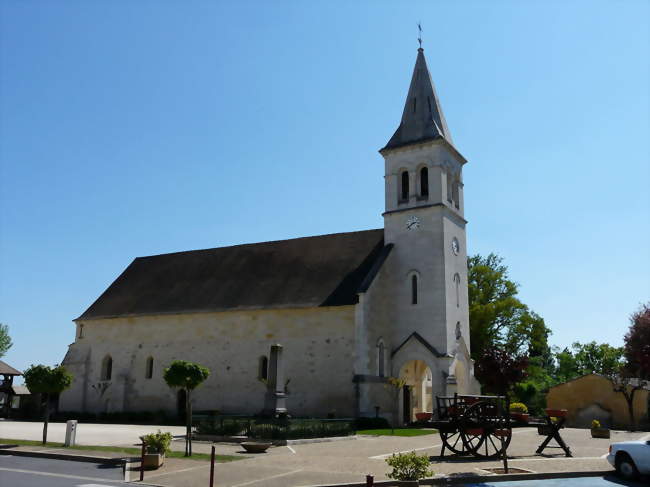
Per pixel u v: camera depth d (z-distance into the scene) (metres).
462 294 43.00
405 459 15.91
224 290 46.50
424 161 42.75
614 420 47.75
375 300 39.66
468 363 41.91
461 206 44.94
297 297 41.78
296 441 25.73
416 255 41.47
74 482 17.08
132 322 48.69
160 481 17.33
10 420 46.97
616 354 82.75
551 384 83.56
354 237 46.06
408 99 45.47
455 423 21.52
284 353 40.56
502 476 17.80
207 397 43.28
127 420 45.06
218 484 16.73
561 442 22.59
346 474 17.97
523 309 54.72
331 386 38.25
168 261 54.62
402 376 39.94
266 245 49.84
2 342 78.06
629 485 17.38
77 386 49.47
